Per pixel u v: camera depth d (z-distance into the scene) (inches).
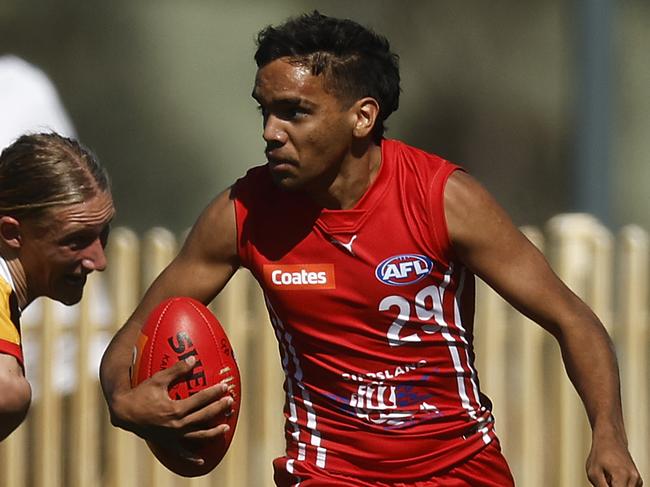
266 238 606.9
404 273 593.9
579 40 1612.9
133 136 2474.2
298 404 623.2
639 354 1085.8
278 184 589.6
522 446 1065.5
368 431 610.2
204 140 2501.2
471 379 620.1
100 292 1030.4
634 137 2677.2
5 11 2417.6
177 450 594.2
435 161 600.1
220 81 2504.9
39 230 556.7
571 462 1074.7
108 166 2461.9
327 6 2568.9
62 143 565.6
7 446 1000.9
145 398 575.2
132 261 1017.5
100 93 2464.3
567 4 2578.7
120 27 2474.2
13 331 550.3
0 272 558.6
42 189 552.7
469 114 2691.9
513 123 2694.4
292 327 612.1
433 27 2650.1
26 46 2431.1
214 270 625.3
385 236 592.4
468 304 616.4
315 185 592.1
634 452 1088.8
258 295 1036.5
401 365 604.1
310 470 617.6
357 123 585.3
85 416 1015.0
